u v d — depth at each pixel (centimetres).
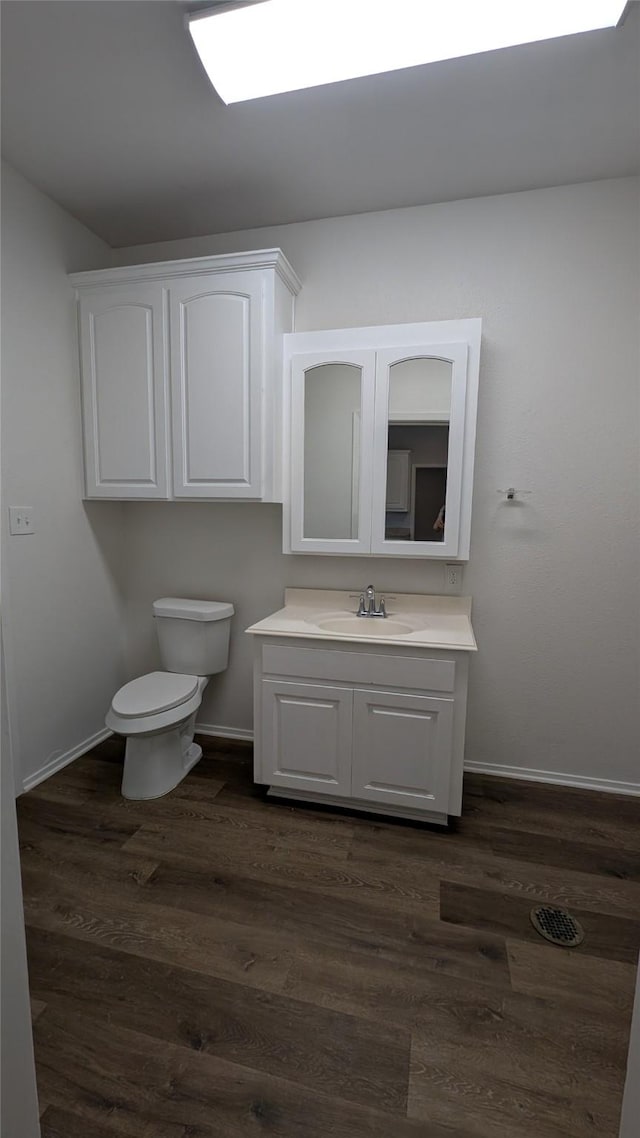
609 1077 103
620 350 191
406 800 182
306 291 219
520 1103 99
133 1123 95
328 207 207
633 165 178
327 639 181
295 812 193
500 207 196
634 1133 62
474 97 147
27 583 203
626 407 192
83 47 133
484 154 173
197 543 249
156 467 215
